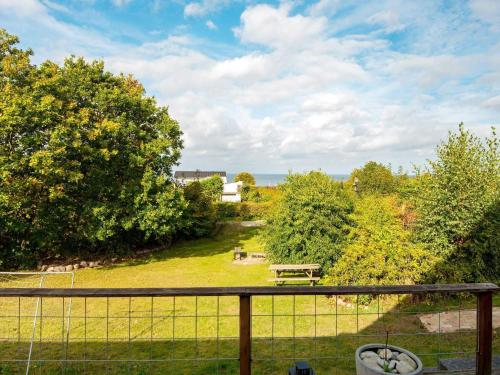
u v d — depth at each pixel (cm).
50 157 1256
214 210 2317
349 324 792
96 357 633
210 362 611
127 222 1549
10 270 1436
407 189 1309
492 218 975
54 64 1519
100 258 1686
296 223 1204
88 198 1583
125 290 307
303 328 777
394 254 941
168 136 1766
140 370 581
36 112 1248
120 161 1630
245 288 312
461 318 786
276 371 575
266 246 1342
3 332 770
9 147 1275
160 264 1587
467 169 979
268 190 3984
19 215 1405
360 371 330
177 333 763
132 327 800
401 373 313
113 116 1645
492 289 326
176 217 1647
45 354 646
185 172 7075
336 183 1337
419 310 863
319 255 1179
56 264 1550
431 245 1004
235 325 808
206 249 1916
